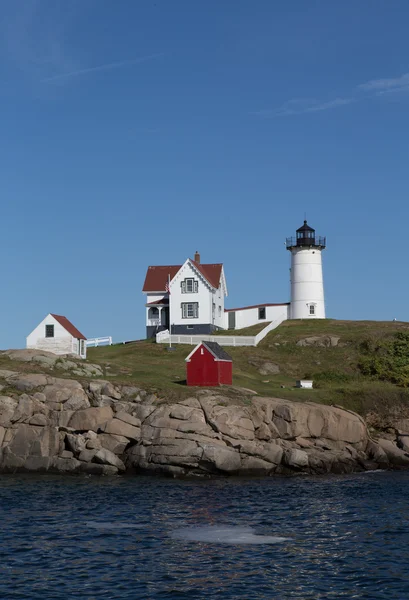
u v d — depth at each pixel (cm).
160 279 10212
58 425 5644
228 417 5606
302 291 9994
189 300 9600
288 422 5850
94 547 3247
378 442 6228
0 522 3716
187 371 6544
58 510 4025
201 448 5288
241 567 2970
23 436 5556
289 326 9488
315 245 10025
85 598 2616
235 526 3647
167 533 3497
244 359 8275
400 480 5256
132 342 9700
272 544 3303
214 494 4553
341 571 2916
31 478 5266
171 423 5484
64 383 5972
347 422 6041
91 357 8412
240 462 5419
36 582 2778
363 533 3503
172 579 2822
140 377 6788
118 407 5744
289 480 5231
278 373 8000
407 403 6731
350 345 8500
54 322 7681
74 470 5412
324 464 5666
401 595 2642
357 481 5191
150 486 4878
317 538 3406
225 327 10331
